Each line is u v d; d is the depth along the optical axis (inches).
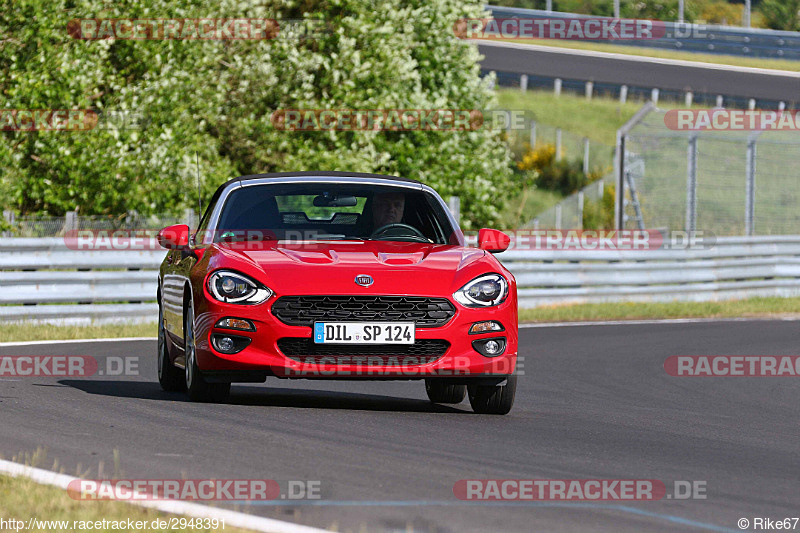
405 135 3831.2
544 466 856.9
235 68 3398.1
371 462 840.9
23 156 2896.2
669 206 4953.3
